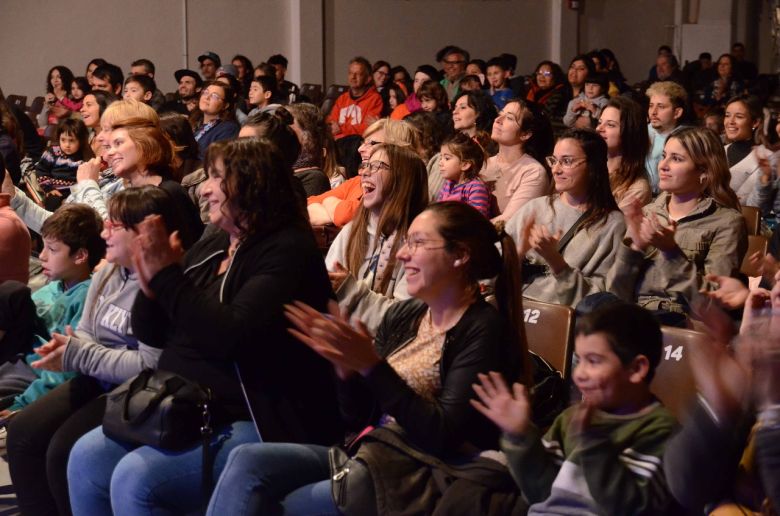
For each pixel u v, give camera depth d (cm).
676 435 198
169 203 276
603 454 201
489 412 213
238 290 255
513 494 225
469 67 1091
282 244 253
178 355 264
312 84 1244
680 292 329
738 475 196
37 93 1236
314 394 258
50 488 297
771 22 1595
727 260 357
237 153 254
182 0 1278
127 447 274
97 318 309
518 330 245
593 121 753
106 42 1255
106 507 275
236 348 243
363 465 232
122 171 385
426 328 249
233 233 262
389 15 1398
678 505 204
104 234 269
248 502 237
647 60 1622
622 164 446
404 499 227
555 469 214
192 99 976
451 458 233
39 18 1227
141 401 257
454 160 446
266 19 1323
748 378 189
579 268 354
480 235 242
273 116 359
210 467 253
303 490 240
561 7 1530
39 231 473
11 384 356
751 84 1120
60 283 365
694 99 1179
